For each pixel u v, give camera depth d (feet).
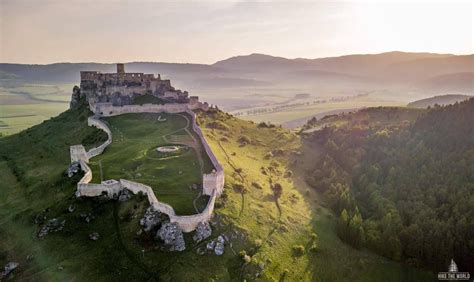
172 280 270.26
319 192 504.84
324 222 411.54
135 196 342.23
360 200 482.28
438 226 398.42
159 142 481.87
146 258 287.28
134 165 402.52
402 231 398.21
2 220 377.09
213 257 293.43
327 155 587.27
